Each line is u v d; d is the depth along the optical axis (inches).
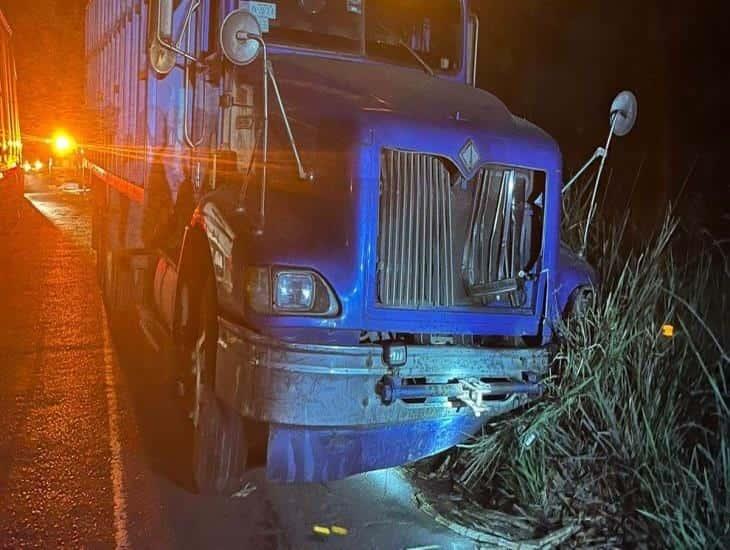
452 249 175.6
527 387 177.3
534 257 186.1
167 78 257.3
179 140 242.2
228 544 169.0
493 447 187.0
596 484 177.5
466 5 237.6
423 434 173.8
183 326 213.3
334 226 163.9
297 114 177.0
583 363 183.2
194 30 225.5
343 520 180.9
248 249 163.8
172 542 169.2
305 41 210.2
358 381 161.8
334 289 161.2
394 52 223.3
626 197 325.4
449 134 172.1
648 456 171.0
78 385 272.8
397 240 169.2
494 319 178.4
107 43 427.5
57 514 180.1
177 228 242.7
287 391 157.8
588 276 198.7
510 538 170.2
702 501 158.9
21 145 719.1
